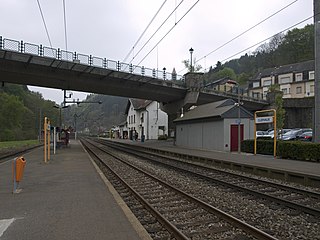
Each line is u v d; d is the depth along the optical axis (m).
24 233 5.48
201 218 7.23
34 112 86.00
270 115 20.30
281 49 94.44
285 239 5.88
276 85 58.34
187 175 14.66
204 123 30.12
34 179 12.18
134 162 21.42
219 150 27.27
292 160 17.73
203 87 43.31
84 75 34.38
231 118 26.66
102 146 43.75
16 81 34.50
